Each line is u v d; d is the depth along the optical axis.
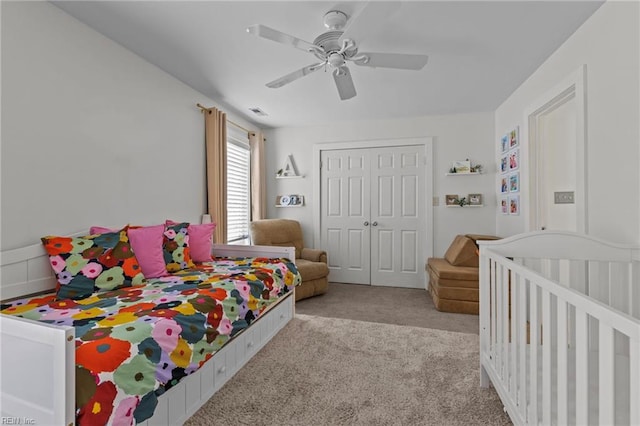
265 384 1.82
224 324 1.74
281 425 1.47
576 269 2.00
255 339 2.20
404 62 1.99
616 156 1.75
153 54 2.41
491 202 3.87
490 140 3.88
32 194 1.71
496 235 3.83
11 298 1.61
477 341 2.40
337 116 4.08
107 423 1.02
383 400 1.66
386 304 3.41
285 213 4.67
